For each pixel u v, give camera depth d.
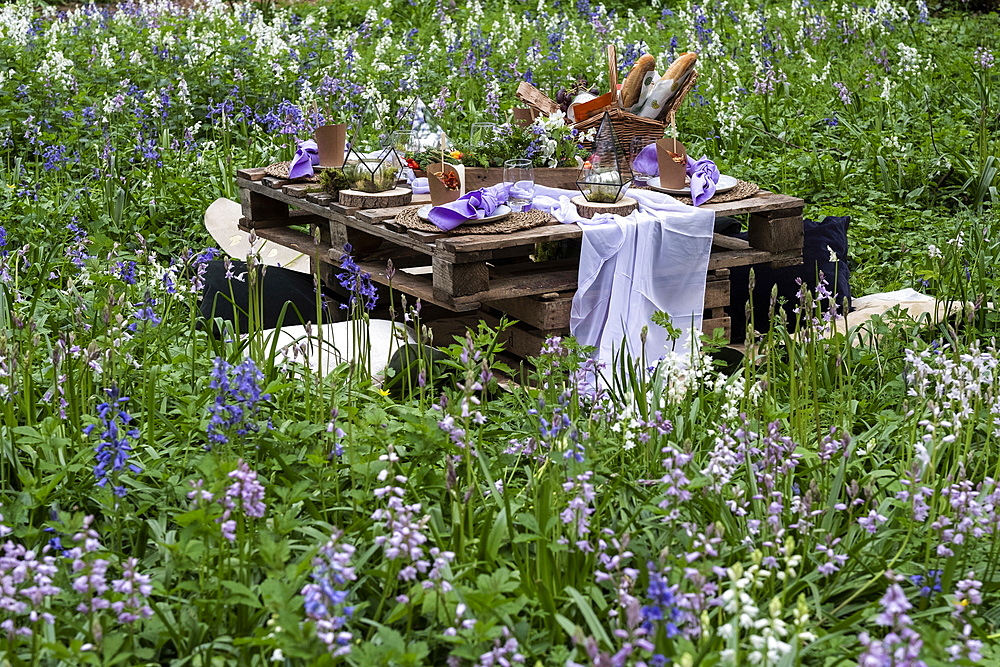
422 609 2.77
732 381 4.47
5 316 4.76
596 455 3.31
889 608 2.22
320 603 2.30
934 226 7.77
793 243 5.55
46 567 2.51
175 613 2.94
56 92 9.94
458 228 4.92
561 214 5.16
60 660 2.65
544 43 13.67
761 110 10.41
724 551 3.10
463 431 3.43
